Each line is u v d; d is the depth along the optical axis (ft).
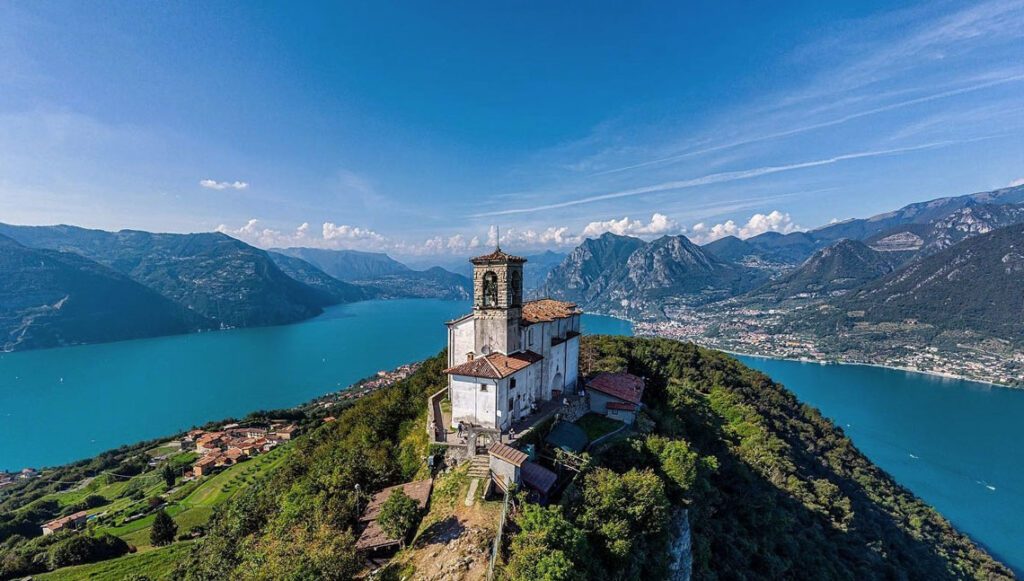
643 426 204.44
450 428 170.81
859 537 267.39
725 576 182.80
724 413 346.95
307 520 143.95
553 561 95.09
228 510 243.81
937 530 324.80
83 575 250.98
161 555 269.85
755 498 232.73
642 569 130.00
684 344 474.90
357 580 117.50
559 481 145.59
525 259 179.63
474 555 109.40
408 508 126.21
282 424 567.59
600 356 342.44
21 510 388.98
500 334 173.17
